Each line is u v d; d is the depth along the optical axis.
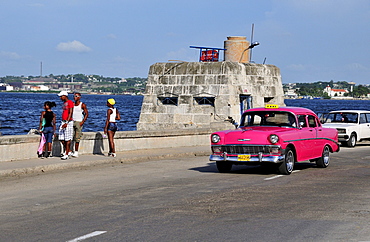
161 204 11.70
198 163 20.05
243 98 30.89
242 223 9.91
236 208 11.29
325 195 12.95
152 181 15.23
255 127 17.81
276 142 16.17
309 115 18.61
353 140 30.98
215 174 16.92
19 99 163.88
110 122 19.89
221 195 12.85
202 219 10.23
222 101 29.89
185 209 11.16
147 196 12.69
